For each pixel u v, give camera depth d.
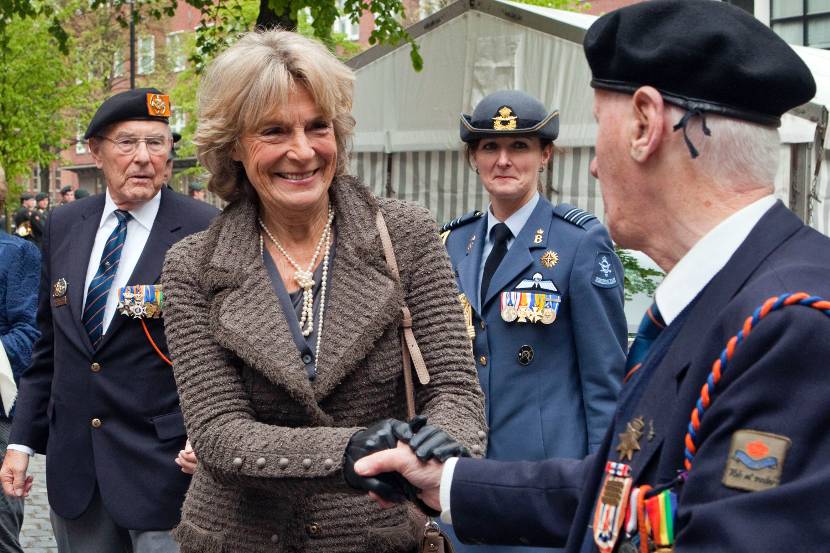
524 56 8.70
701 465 1.31
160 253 3.70
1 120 21.53
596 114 1.58
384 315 2.25
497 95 4.11
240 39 2.36
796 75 1.42
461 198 9.48
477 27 8.99
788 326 1.26
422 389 2.32
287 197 2.31
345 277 2.32
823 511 1.20
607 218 1.58
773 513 1.22
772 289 1.32
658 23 1.50
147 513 3.56
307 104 2.30
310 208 2.35
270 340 2.24
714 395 1.33
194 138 2.36
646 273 5.99
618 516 1.45
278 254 2.39
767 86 1.42
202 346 2.29
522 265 3.96
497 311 3.96
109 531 3.70
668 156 1.48
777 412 1.25
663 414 1.43
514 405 3.88
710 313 1.41
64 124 23.62
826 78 8.09
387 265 2.32
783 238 1.40
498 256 4.07
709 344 1.37
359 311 2.27
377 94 9.73
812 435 1.22
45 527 6.75
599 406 3.77
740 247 1.42
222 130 2.32
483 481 1.85
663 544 1.37
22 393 3.94
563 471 1.80
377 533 2.29
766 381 1.26
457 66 9.20
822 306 1.25
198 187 16.73
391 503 1.97
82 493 3.66
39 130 22.03
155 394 3.63
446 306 2.33
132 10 12.48
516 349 3.91
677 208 1.48
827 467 1.21
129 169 3.73
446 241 4.25
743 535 1.22
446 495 1.87
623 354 3.88
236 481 2.17
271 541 2.25
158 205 3.82
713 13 1.47
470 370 2.31
